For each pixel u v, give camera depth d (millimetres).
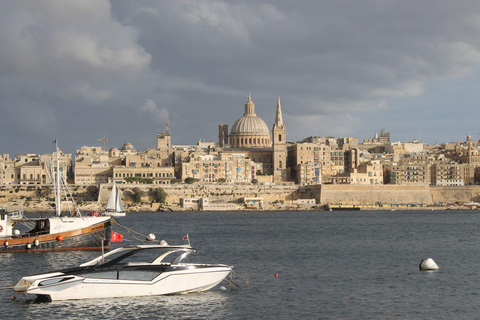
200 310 73875
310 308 75812
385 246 140000
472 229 192625
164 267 79188
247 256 120625
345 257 119375
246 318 71438
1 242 116938
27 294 76812
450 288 87062
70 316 70938
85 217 123625
